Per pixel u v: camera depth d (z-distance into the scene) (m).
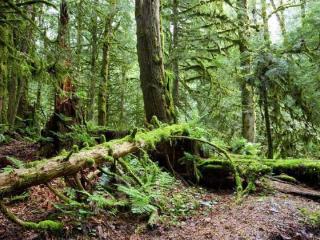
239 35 15.66
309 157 14.30
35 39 7.70
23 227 4.59
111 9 15.20
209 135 9.99
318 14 11.34
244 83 13.79
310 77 11.59
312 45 11.75
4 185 4.45
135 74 25.42
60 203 5.71
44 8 13.02
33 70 7.98
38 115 16.59
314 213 6.60
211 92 16.27
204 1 15.50
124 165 6.59
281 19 21.08
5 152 9.45
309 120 12.64
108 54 18.12
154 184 6.91
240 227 5.62
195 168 8.30
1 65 7.71
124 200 6.14
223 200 7.40
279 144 13.88
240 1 16.11
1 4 6.87
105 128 9.70
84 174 6.36
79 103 9.27
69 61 8.46
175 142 8.66
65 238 4.77
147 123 9.32
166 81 9.93
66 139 8.68
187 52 14.80
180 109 15.20
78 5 12.59
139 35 9.84
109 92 20.84
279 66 11.17
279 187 8.32
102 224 5.26
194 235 5.32
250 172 8.16
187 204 6.69
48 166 4.95
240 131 16.95
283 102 13.14
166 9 16.14
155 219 5.64
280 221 5.99
